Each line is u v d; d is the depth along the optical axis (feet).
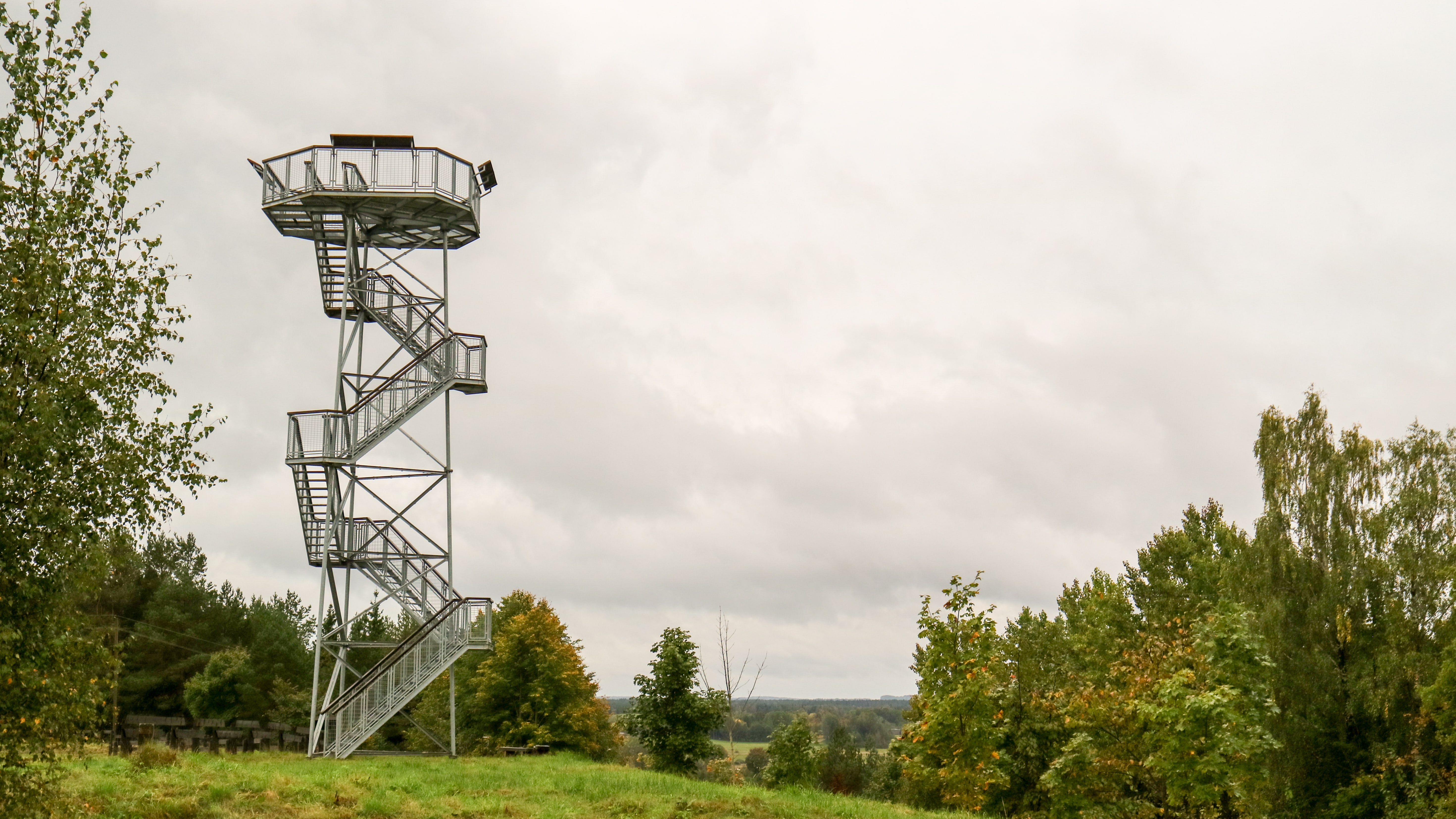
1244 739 61.72
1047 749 72.49
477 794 67.21
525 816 59.00
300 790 61.05
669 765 98.12
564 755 113.70
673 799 65.00
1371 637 110.52
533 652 127.95
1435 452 116.47
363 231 105.09
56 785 40.86
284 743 102.01
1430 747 100.53
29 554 37.45
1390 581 110.73
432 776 75.82
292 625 181.16
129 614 164.45
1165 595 142.61
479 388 103.50
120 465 38.73
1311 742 104.99
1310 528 116.06
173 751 72.49
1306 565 113.29
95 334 39.55
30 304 38.37
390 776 74.69
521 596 164.04
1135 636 116.37
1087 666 128.77
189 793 57.00
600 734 138.62
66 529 37.83
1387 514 114.42
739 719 109.91
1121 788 71.31
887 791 173.37
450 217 103.86
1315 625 110.11
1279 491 117.29
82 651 38.63
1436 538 111.86
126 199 41.75
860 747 241.96
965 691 62.95
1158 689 64.28
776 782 88.94
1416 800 95.66
